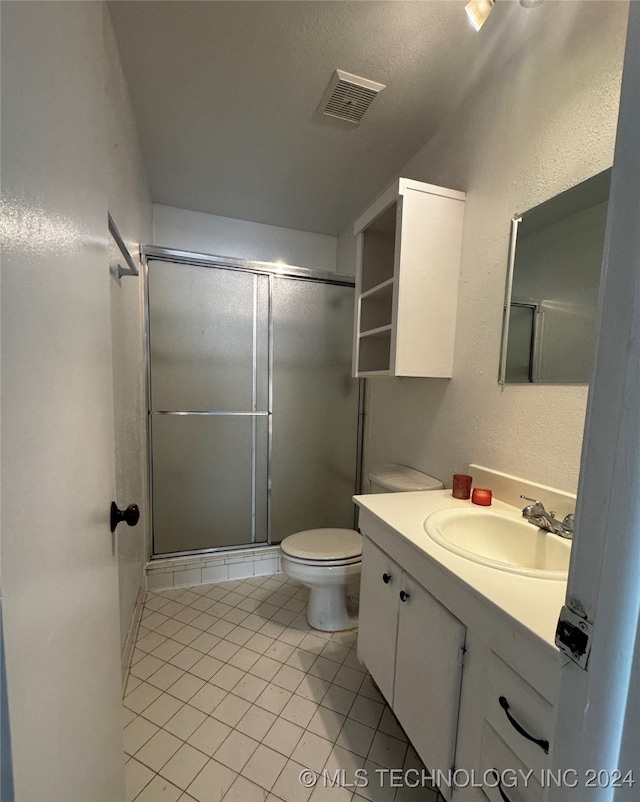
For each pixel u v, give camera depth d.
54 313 0.45
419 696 0.98
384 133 1.75
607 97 0.98
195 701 1.32
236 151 1.92
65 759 0.46
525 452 1.22
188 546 2.15
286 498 2.34
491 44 1.26
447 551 0.92
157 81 1.46
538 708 0.63
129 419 1.56
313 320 2.35
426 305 1.50
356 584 2.05
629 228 0.33
